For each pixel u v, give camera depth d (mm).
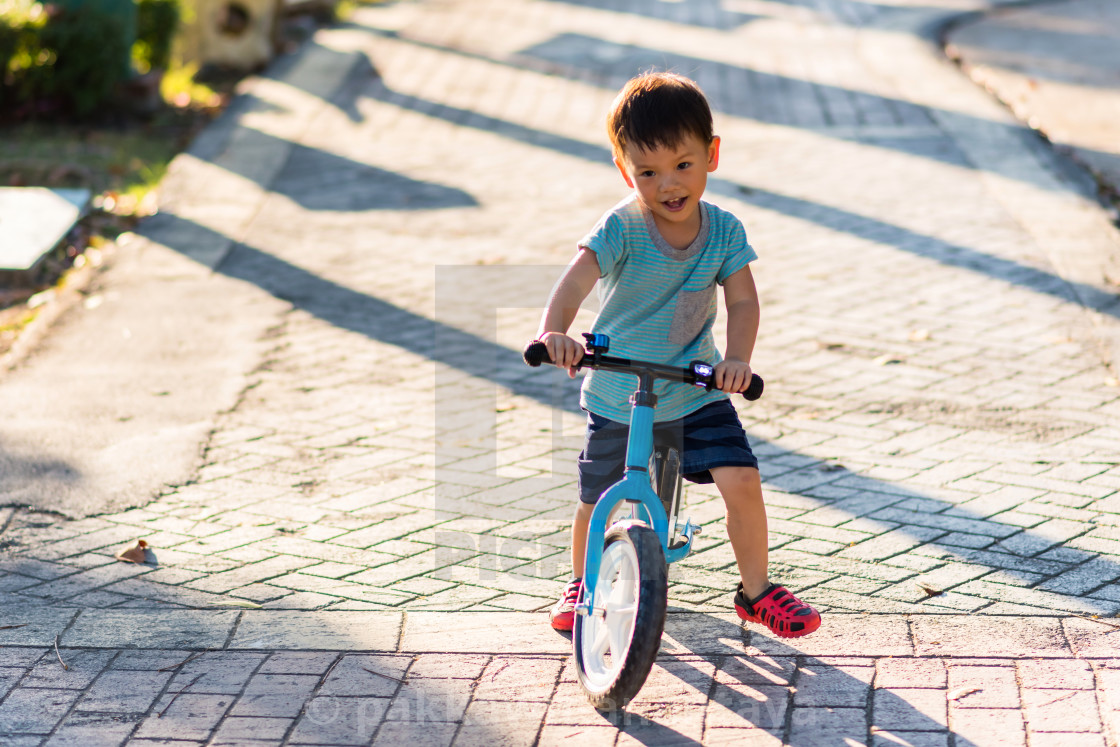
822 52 19484
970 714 4402
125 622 5242
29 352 8688
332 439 7281
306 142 14680
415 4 24172
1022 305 9203
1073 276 9758
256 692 4680
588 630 4641
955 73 17781
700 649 4906
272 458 7039
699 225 4445
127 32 15273
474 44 20359
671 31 21469
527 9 23797
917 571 5539
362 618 5246
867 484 6492
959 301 9352
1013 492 6344
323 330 9102
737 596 4773
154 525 6250
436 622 5203
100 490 6629
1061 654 4785
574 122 15586
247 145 14438
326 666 4852
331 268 10469
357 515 6305
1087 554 5660
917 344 8531
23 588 5578
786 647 4906
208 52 18234
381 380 8172
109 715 4539
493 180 13148
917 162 13336
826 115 15570
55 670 4852
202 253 10859
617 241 4371
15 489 6617
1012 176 12688
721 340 8859
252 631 5145
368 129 15305
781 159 13648
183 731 4430
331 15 22375
